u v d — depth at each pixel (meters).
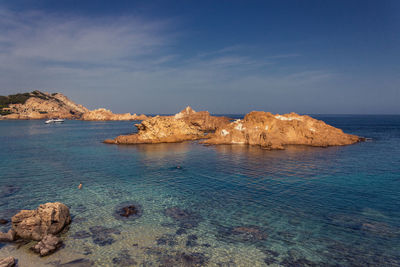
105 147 60.72
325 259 14.77
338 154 48.19
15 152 52.84
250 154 49.69
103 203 23.48
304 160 42.69
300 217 20.20
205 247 16.12
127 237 17.38
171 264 14.35
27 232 17.27
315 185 28.31
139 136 70.50
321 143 60.25
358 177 31.36
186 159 44.78
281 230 18.20
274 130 64.81
